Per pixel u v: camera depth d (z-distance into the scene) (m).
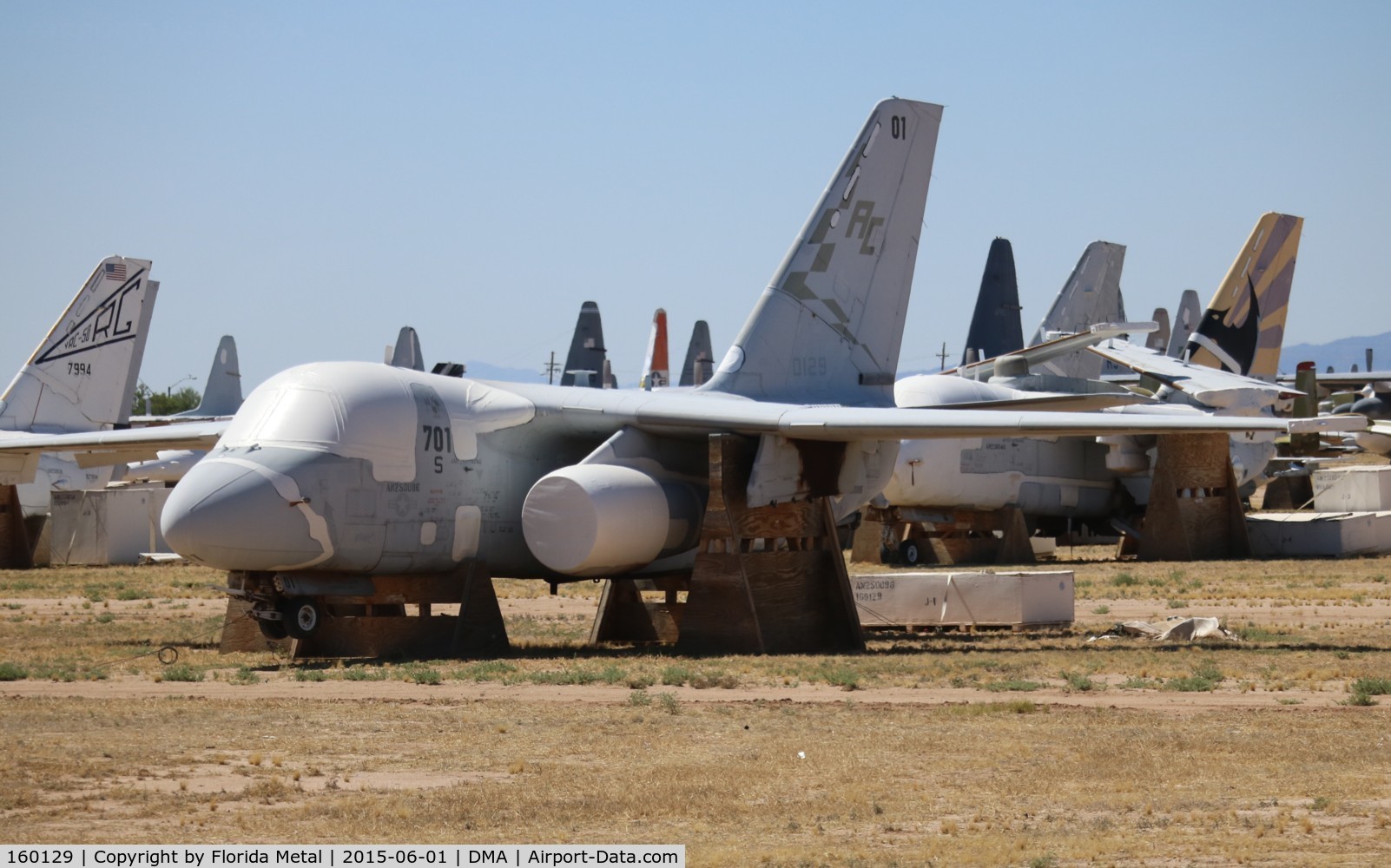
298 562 34.44
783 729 24.89
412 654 37.09
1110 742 23.23
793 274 44.97
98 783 20.36
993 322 112.31
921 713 26.50
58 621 46.91
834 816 18.45
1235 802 19.06
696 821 18.22
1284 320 95.31
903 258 47.62
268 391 36.41
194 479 33.94
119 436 47.50
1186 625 39.03
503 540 38.72
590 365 135.50
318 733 24.61
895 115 47.00
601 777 20.81
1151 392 98.62
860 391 46.56
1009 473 74.06
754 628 36.28
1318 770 21.00
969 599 42.56
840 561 38.41
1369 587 55.06
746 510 37.00
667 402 38.69
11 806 18.89
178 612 50.59
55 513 75.81
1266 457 86.31
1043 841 17.16
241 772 21.19
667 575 41.44
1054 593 42.84
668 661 34.75
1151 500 73.12
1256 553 75.19
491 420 38.41
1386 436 106.62
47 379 72.88
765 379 44.22
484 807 18.83
